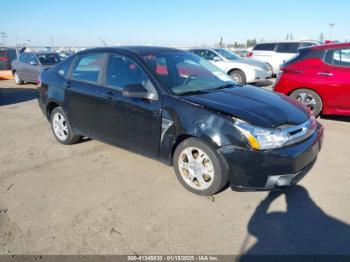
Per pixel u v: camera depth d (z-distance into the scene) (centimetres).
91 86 421
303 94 610
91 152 464
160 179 373
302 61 611
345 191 337
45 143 512
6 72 1468
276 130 289
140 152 383
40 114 735
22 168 412
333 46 580
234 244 259
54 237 271
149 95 345
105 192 345
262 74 1111
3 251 254
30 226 287
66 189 353
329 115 651
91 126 435
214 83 395
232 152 293
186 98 331
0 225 289
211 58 1160
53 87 480
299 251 249
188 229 278
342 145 475
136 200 327
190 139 321
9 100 934
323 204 312
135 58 378
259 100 341
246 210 305
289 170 290
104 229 280
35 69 1162
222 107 309
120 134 395
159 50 419
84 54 446
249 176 294
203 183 325
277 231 273
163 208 311
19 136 557
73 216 301
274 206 311
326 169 390
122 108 379
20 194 344
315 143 324
